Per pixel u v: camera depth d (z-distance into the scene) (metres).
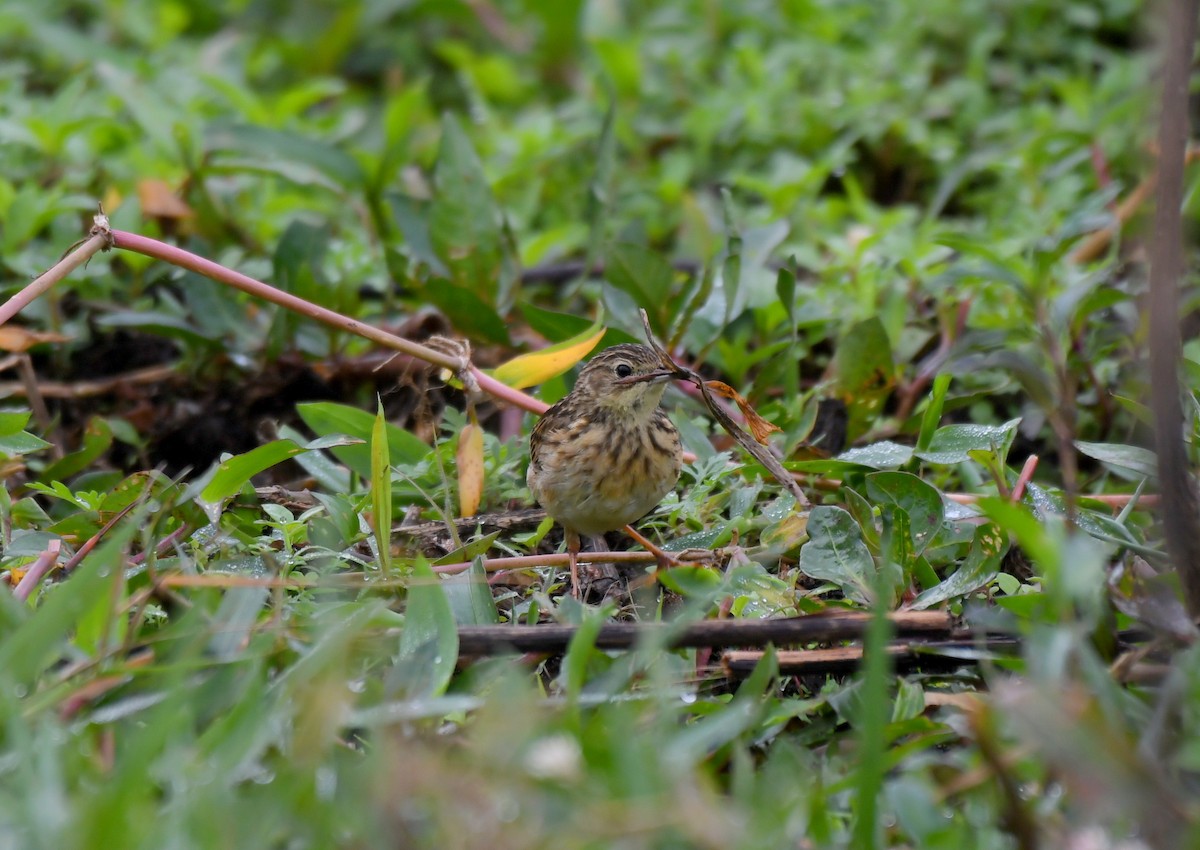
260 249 14.60
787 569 9.47
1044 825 6.15
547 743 6.29
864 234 14.88
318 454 10.70
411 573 8.77
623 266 12.10
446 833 5.56
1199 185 11.24
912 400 12.16
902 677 7.64
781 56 18.84
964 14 19.25
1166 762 6.20
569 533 10.17
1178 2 7.08
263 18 22.91
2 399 12.70
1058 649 6.37
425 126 18.95
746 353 13.01
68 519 9.47
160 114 15.23
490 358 13.13
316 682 6.52
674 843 5.84
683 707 7.31
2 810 5.86
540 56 21.77
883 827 6.44
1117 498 9.52
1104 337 11.76
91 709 7.00
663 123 18.70
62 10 21.83
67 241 13.30
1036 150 15.23
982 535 8.29
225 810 5.73
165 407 12.99
